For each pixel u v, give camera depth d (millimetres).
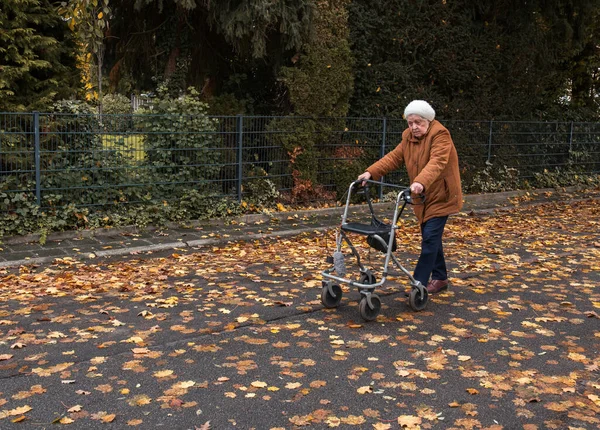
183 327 5152
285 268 7402
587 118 18641
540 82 16969
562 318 5555
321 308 5781
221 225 10258
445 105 14508
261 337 4957
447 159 5500
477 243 9188
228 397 3859
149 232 9508
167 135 10000
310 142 11680
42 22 9453
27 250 8156
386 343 4852
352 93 12922
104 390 3930
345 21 12469
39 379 4102
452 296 6234
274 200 11344
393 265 7660
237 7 10570
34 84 9445
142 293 6203
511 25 16141
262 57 11391
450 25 14734
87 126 9328
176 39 12070
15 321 5312
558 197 15359
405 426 3525
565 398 3914
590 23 18234
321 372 4266
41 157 8898
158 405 3748
